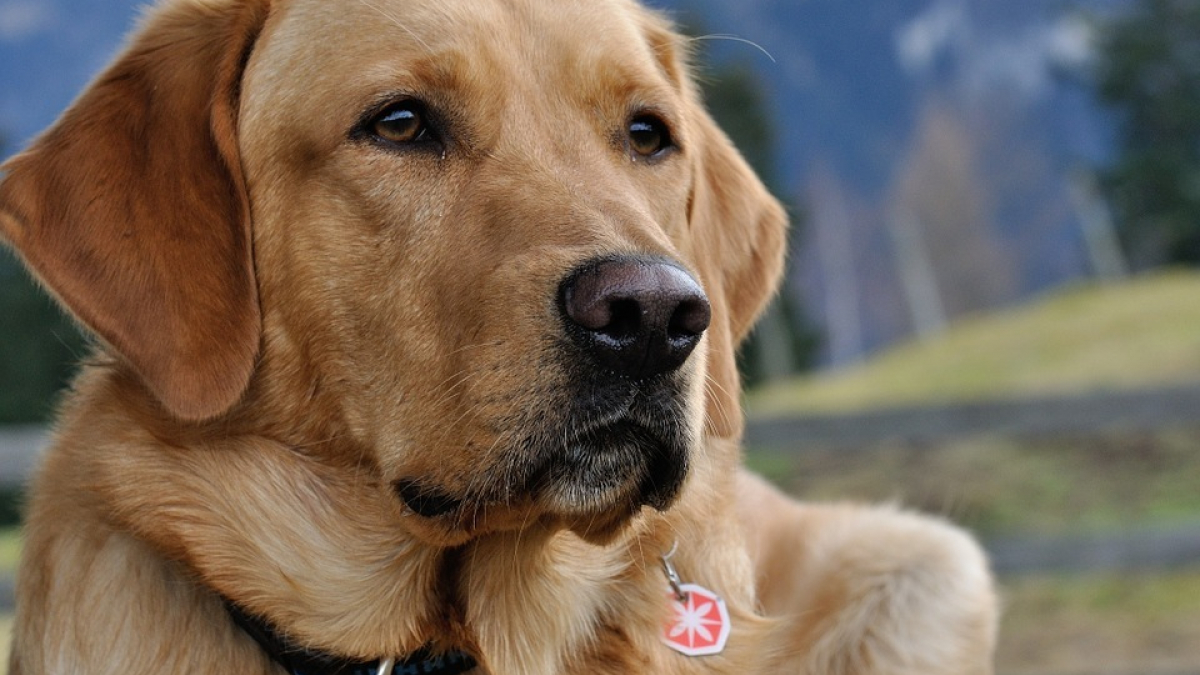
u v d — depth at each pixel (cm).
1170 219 1081
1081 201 1192
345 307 96
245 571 97
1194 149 1141
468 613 99
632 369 91
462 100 97
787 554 115
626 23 102
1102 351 509
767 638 104
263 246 98
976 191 1675
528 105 98
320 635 97
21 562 101
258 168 98
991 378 507
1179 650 187
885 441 188
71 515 98
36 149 99
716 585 104
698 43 115
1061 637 198
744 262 111
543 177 96
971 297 1616
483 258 94
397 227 96
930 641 112
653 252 92
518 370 91
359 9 98
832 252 1884
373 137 96
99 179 98
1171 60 1141
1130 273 1132
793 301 827
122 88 99
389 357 96
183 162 98
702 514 103
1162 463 300
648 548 101
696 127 109
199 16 100
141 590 97
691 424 93
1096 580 227
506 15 99
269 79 98
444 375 94
